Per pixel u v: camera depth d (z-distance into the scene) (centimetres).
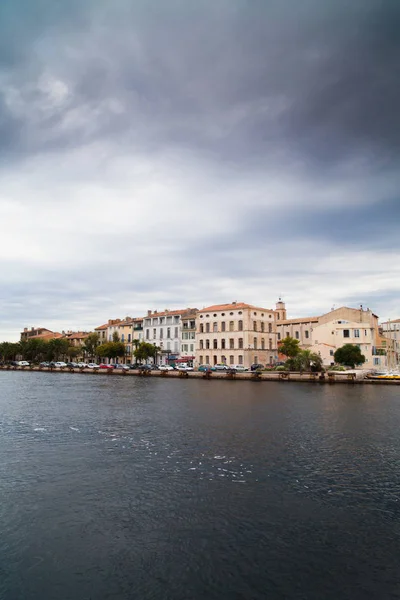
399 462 2241
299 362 8406
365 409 4066
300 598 1139
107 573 1247
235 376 8256
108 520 1563
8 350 16162
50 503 1714
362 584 1191
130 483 1936
